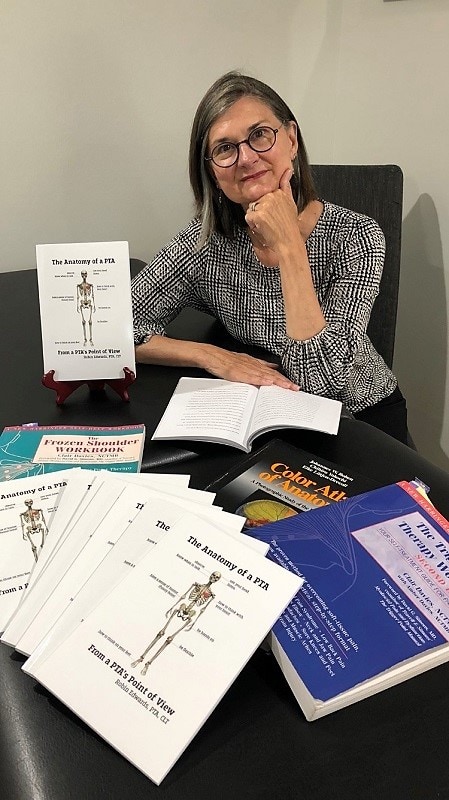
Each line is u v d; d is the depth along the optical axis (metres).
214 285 1.46
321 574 0.71
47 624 0.67
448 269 1.79
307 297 1.21
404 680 0.62
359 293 1.30
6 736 0.59
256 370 1.24
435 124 1.73
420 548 0.75
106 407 1.17
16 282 1.79
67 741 0.58
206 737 0.58
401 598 0.68
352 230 1.35
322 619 0.65
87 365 1.16
